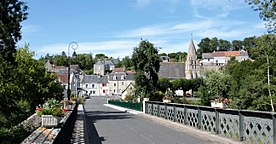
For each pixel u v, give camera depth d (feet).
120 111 120.98
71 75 319.27
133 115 94.89
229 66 183.73
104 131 52.54
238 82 136.15
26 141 17.16
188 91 264.52
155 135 46.21
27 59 93.81
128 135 46.75
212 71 166.81
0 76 55.67
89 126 61.67
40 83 96.63
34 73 94.02
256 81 88.17
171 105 66.74
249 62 142.00
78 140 40.06
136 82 121.60
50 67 398.83
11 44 47.55
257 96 88.17
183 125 55.83
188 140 40.40
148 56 118.01
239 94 94.94
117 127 59.16
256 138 32.48
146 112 94.89
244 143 34.22
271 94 84.58
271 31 58.34
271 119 29.63
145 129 54.80
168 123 63.10
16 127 42.24
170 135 45.83
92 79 445.37
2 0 45.52
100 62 547.08
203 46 552.00
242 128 35.68
